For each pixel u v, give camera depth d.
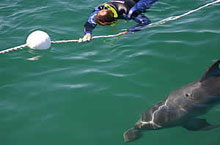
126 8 7.57
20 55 6.10
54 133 4.18
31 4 8.55
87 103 4.73
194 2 8.20
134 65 5.61
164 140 4.06
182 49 5.96
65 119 4.43
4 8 8.31
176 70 5.39
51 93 4.95
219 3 7.88
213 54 5.74
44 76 5.40
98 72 5.46
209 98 4.34
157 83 5.11
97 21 7.12
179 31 6.66
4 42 6.61
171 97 4.51
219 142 3.99
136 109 4.58
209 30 6.58
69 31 7.08
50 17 7.73
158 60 5.70
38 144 3.99
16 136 4.12
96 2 8.66
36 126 4.29
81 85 5.13
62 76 5.39
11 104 4.71
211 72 4.49
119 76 5.33
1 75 5.44
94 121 4.39
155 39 6.42
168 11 7.83
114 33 6.98
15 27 7.27
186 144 3.99
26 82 5.23
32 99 4.82
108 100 4.78
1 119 4.41
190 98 4.34
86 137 4.11
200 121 4.19
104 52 6.14
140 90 4.96
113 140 4.05
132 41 6.46
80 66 5.69
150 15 7.67
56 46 6.44
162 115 4.28
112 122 4.36
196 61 5.59
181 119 4.23
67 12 7.96
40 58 5.98
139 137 4.10
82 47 6.38
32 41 6.13
